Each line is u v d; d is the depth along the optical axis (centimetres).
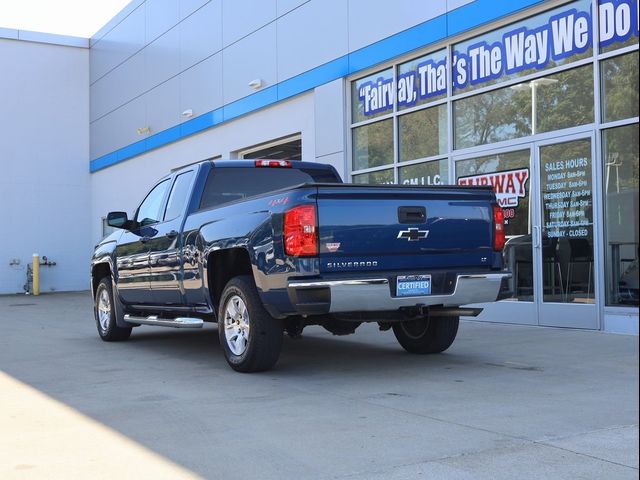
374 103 1295
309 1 1424
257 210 641
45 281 2566
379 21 1249
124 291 915
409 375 654
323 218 595
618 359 709
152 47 2116
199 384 635
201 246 720
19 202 2538
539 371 657
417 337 771
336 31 1353
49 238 2580
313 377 656
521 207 1019
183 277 761
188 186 797
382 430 461
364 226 609
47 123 2592
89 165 2644
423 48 1171
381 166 1277
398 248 624
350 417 498
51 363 781
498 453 407
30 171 2559
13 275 2512
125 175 2359
